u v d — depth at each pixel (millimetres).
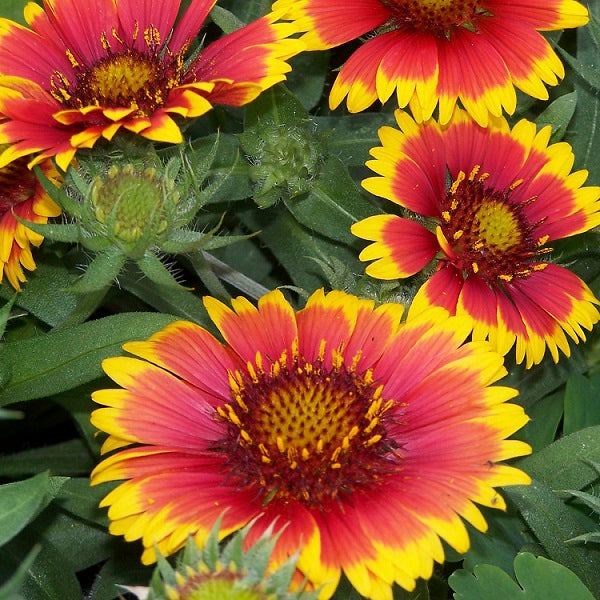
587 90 451
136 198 373
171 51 409
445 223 408
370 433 365
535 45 413
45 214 398
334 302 386
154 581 321
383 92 405
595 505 381
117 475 354
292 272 442
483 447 358
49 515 407
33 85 396
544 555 394
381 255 394
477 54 411
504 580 372
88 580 431
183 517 345
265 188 421
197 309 415
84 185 378
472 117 408
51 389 390
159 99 397
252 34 401
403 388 375
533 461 404
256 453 360
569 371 436
